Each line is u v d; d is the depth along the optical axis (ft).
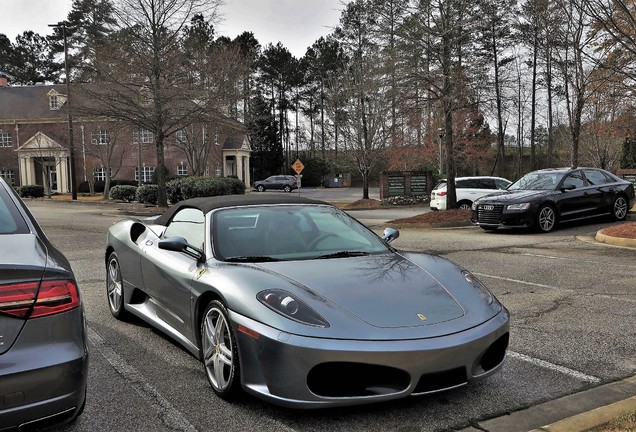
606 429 9.81
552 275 25.30
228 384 11.18
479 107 56.18
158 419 10.68
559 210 42.45
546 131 176.96
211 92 75.36
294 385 9.86
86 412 10.99
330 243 14.24
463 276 12.73
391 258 13.50
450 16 52.21
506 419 10.66
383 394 9.86
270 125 218.79
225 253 13.14
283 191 176.86
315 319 10.12
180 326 13.80
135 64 71.77
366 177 100.94
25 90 158.40
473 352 10.43
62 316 8.35
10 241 9.05
